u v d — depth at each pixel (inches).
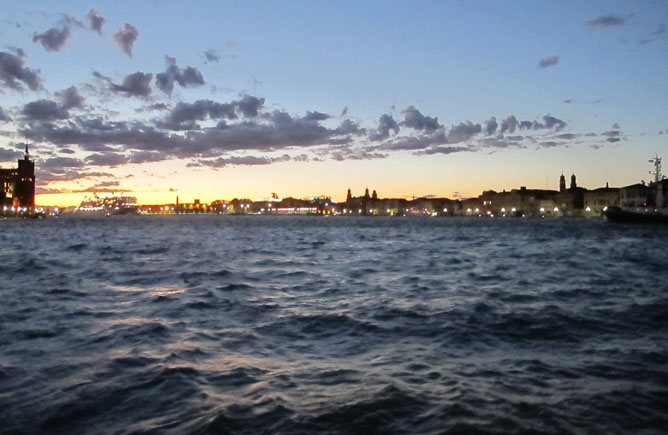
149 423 278.5
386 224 7529.5
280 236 3484.3
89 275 1074.1
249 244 2459.4
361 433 265.7
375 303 693.3
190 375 361.7
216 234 3846.0
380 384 341.7
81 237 3307.1
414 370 377.4
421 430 269.1
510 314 600.1
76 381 348.5
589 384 343.3
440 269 1202.6
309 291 822.5
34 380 350.9
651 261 1444.4
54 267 1264.8
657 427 274.7
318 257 1616.6
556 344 460.8
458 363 397.7
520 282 938.1
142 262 1417.3
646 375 363.9
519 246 2257.6
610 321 562.9
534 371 374.0
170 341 470.0
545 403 307.0
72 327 532.1
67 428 274.4
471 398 314.3
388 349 444.1
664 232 3986.2
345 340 479.2
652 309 639.8
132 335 494.0
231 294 785.6
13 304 687.7
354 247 2206.0
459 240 2881.4
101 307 663.1
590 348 446.0
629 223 5526.6
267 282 949.2
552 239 2957.7
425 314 605.0
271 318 587.2
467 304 670.5
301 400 311.7
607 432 267.6
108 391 328.2
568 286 875.4
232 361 402.9
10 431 271.1
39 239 3026.6
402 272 1135.6
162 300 721.6
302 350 441.4
